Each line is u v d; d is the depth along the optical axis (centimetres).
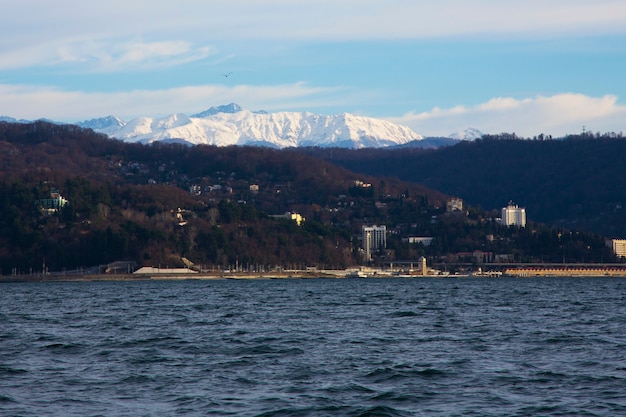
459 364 18100
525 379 16288
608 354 19438
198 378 16738
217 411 13912
